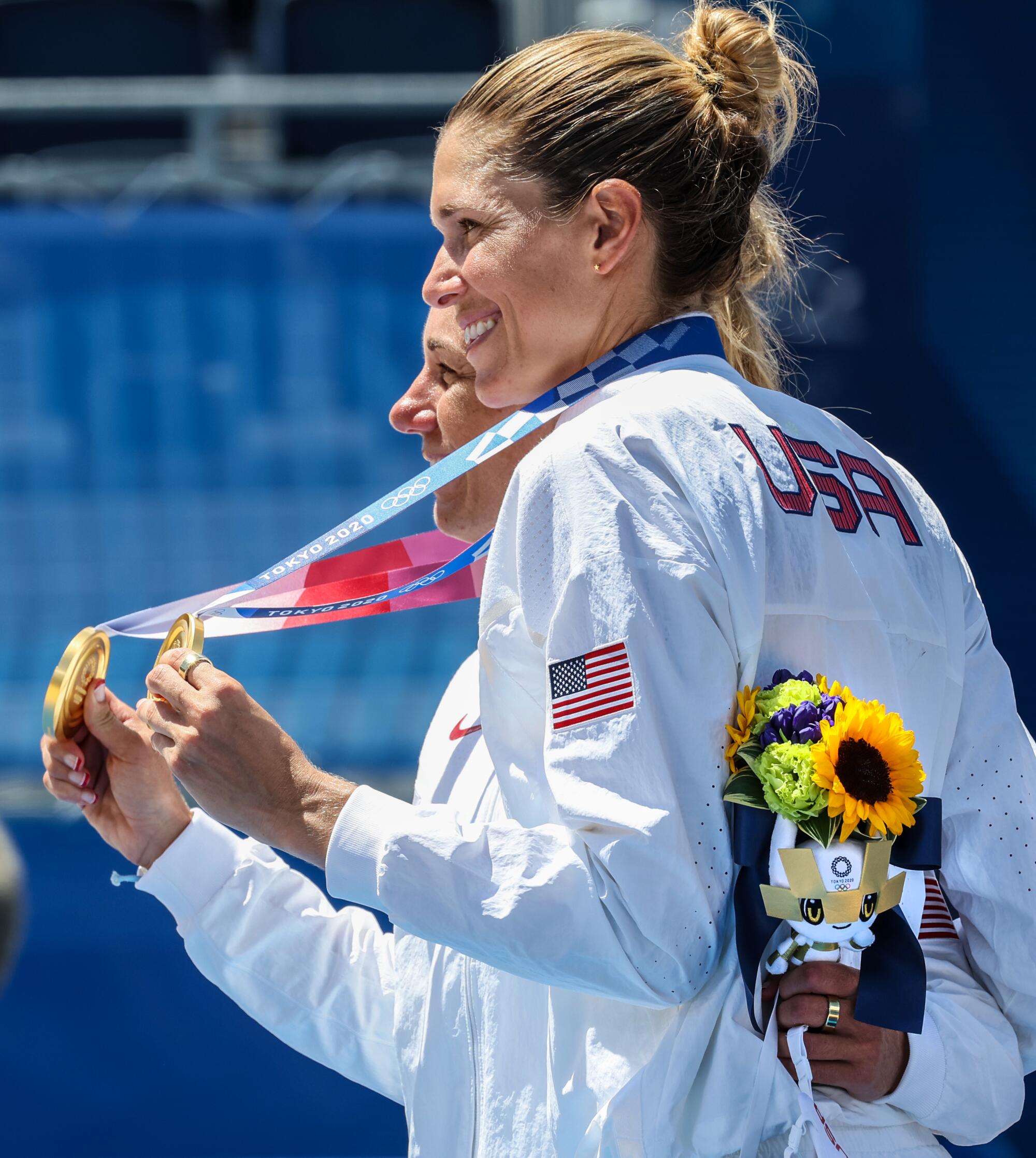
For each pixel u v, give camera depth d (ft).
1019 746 16.81
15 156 44.50
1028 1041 16.57
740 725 14.20
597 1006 14.88
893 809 13.64
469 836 14.14
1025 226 36.42
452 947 14.02
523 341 16.31
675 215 16.20
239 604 18.42
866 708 13.94
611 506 14.23
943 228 36.60
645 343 16.30
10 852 11.79
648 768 13.67
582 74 16.14
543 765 15.07
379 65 44.50
